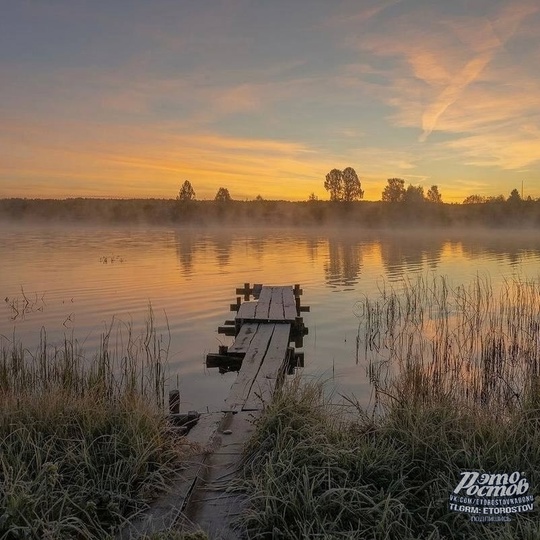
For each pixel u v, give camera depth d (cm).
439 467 462
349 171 10025
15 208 10650
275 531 385
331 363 1061
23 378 781
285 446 482
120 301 1689
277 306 1529
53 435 492
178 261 2950
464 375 939
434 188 9800
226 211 10938
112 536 383
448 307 1609
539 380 644
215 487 473
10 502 378
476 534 382
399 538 386
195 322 1437
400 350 1138
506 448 477
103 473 458
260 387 793
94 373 775
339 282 2184
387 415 561
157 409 602
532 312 1360
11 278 2152
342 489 405
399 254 3538
